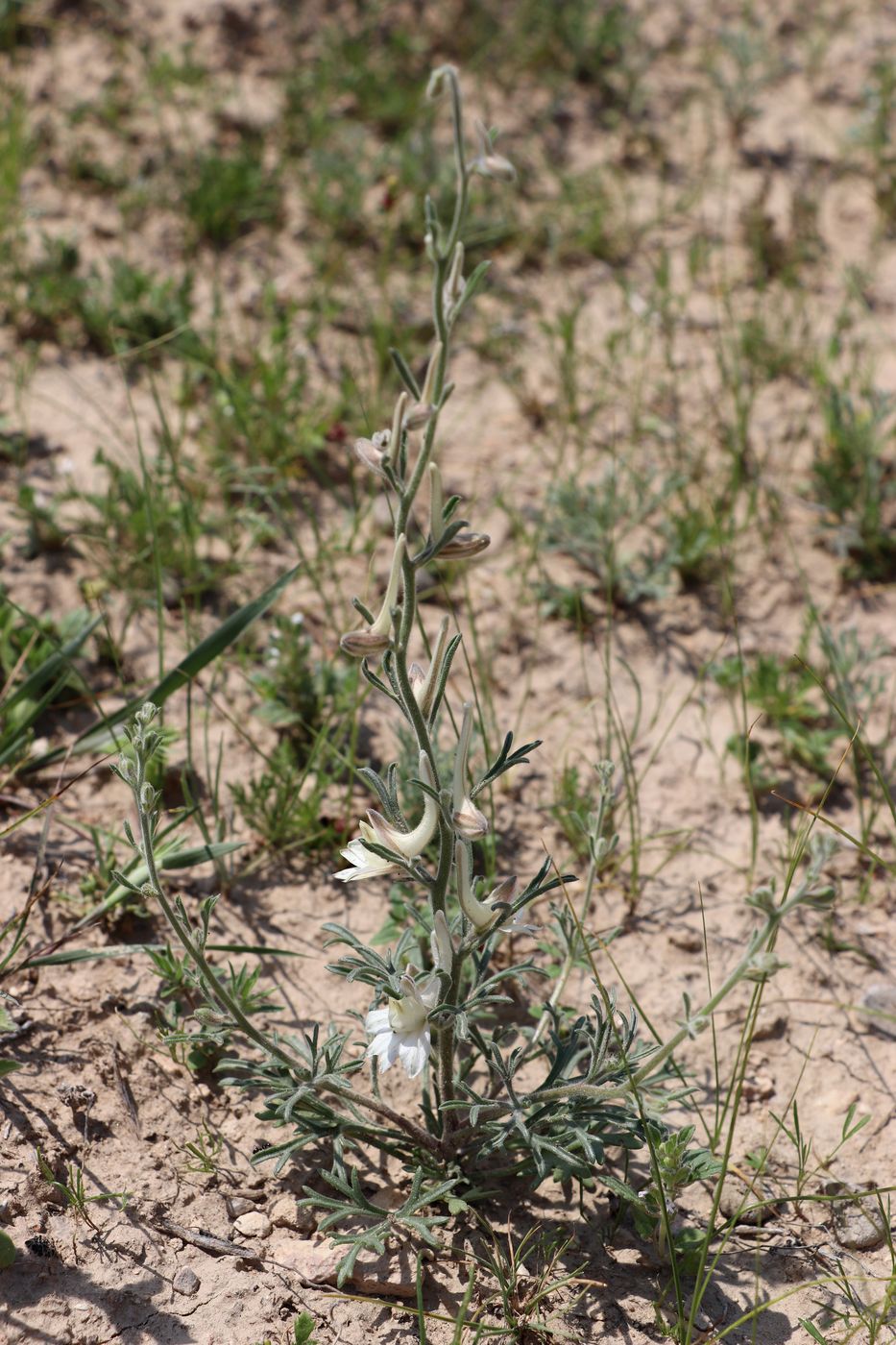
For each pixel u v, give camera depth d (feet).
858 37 26.68
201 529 15.76
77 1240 9.78
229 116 22.71
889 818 13.96
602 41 24.98
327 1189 10.41
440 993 9.22
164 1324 9.45
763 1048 11.93
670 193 22.98
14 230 19.60
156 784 13.23
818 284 21.27
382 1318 9.71
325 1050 9.87
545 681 15.23
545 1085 9.96
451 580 16.17
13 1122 10.40
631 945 12.69
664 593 15.80
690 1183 10.45
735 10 26.94
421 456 8.38
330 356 18.99
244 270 20.29
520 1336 9.64
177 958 11.64
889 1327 9.88
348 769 13.78
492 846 12.84
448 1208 10.31
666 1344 9.69
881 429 18.45
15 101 21.26
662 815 13.94
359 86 23.49
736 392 17.83
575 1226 10.34
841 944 12.77
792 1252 10.40
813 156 23.99
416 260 20.83
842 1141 10.73
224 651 14.88
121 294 18.43
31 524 15.57
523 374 19.06
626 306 20.02
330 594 15.78
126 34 24.00
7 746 13.24
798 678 15.31
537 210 21.94
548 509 16.65
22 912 11.84
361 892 12.87
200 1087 10.98
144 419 17.70
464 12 25.34
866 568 16.80
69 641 14.25
